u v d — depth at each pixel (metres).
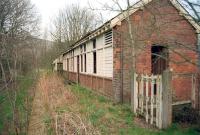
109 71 12.61
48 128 7.06
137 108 8.96
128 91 11.77
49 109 8.98
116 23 11.52
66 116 6.66
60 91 12.72
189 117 8.30
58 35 50.34
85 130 6.02
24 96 10.75
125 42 11.72
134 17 11.76
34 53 12.20
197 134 7.09
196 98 9.40
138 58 11.98
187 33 12.88
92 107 9.87
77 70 22.78
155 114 8.27
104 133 7.03
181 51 11.84
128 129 7.48
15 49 6.83
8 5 14.27
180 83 12.69
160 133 7.15
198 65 4.50
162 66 12.77
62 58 39.69
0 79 6.79
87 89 17.02
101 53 13.95
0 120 8.27
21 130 7.34
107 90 12.98
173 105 9.38
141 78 8.73
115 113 9.34
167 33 12.45
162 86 7.55
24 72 11.55
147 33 11.23
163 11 11.69
